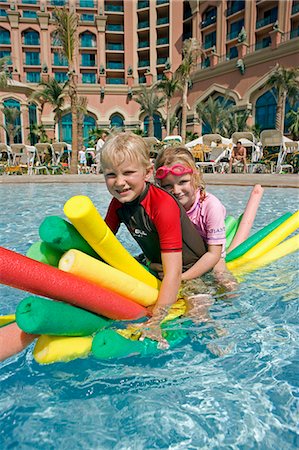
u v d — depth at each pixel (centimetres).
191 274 181
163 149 206
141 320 154
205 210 196
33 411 112
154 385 123
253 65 2489
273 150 1783
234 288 196
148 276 170
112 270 146
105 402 116
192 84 2900
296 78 2200
